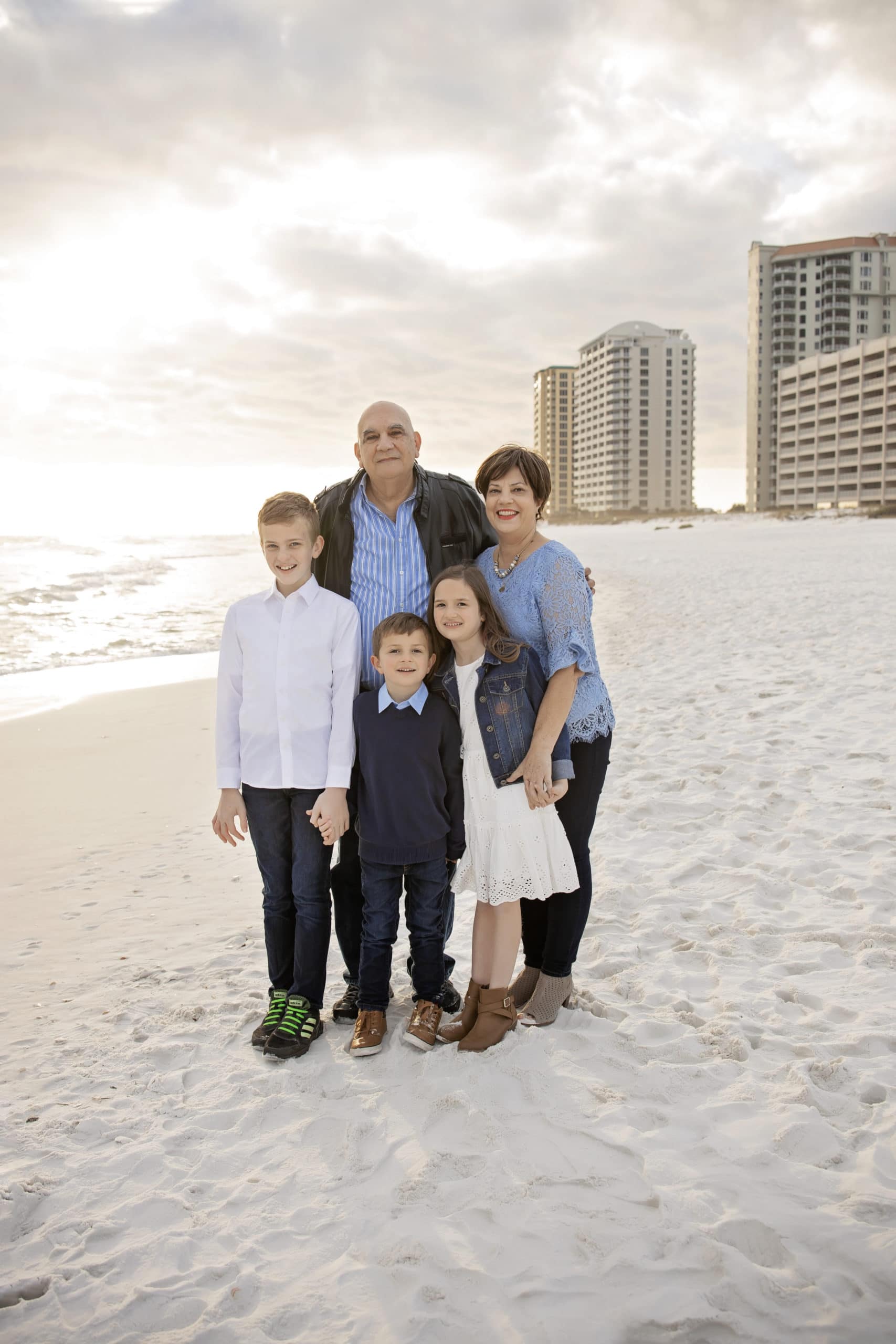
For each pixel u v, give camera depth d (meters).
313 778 2.86
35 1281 1.92
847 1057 2.62
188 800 5.91
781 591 17.05
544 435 193.38
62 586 24.02
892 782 5.16
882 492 100.50
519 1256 1.93
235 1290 1.88
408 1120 2.45
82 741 7.53
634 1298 1.80
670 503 160.00
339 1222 2.07
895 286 124.94
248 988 3.29
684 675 9.15
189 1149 2.37
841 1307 1.75
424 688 2.86
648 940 3.55
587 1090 2.54
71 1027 3.04
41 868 4.69
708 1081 2.55
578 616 2.77
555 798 2.70
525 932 3.16
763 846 4.43
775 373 126.50
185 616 17.47
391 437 2.92
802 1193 2.08
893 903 3.67
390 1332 1.75
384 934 2.88
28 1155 2.35
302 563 2.86
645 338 157.62
